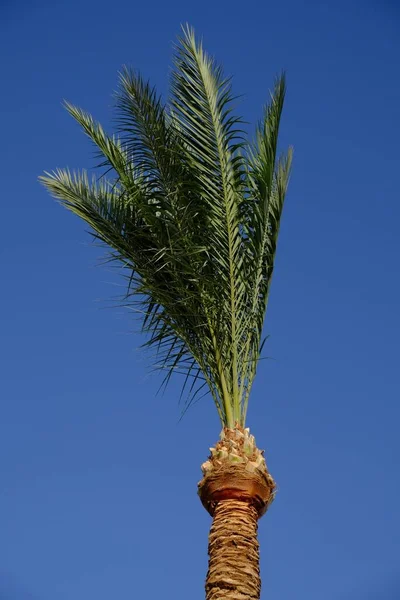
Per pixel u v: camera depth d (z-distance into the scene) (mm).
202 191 15359
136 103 15047
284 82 16016
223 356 15305
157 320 15648
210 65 15555
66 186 16062
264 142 15742
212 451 14609
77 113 16359
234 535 13773
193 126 15359
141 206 15523
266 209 15586
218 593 13273
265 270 15891
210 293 15398
